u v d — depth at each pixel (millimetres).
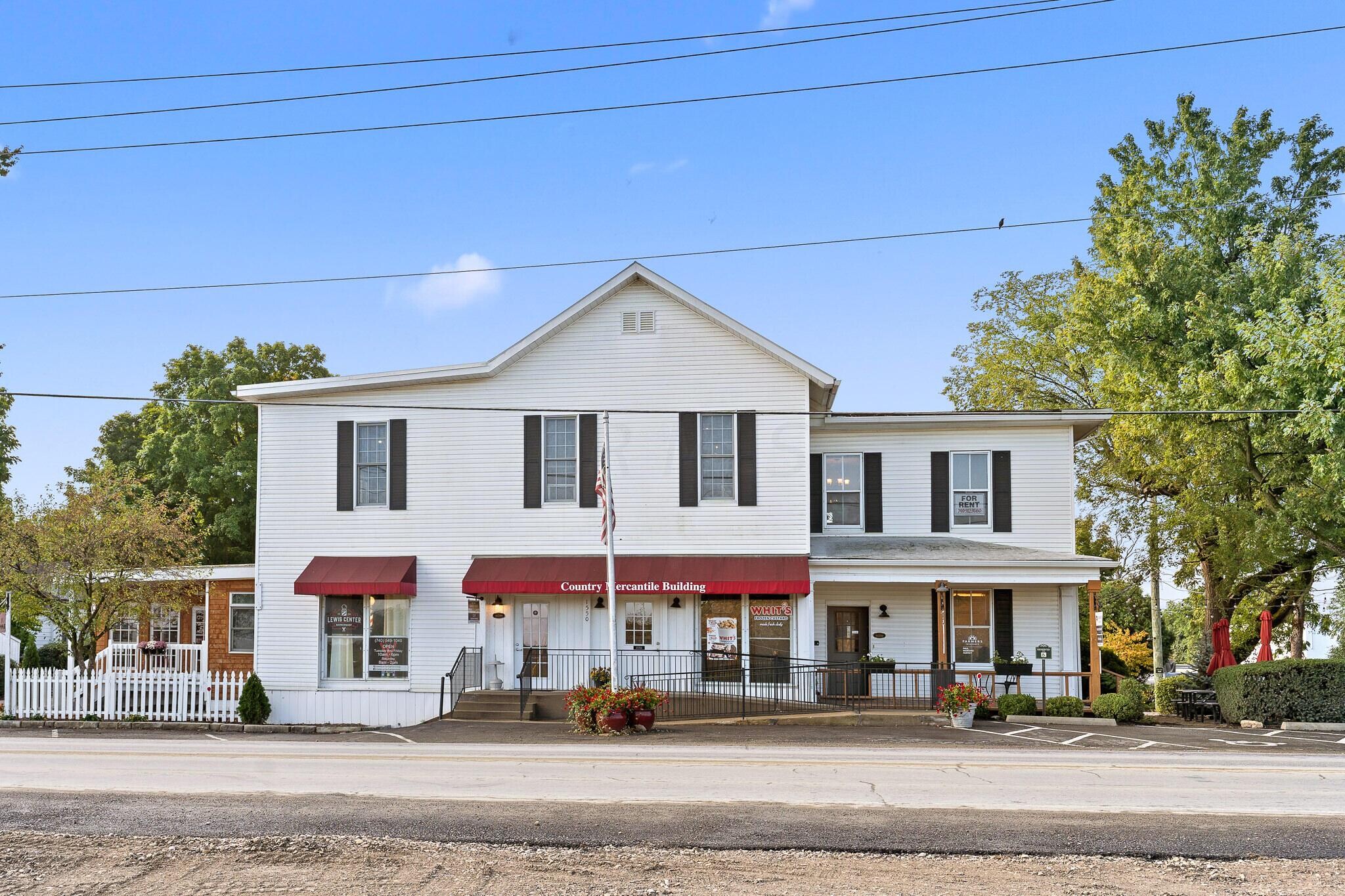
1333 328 23188
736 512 26969
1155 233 29547
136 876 10508
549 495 27703
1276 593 35812
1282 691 23906
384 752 19203
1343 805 13352
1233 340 27234
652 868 10617
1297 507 26547
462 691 26812
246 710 26562
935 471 28562
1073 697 25391
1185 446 29938
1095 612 25688
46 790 14672
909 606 27812
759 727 23531
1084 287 32969
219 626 30781
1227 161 29172
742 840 11531
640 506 27250
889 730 22891
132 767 17109
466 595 27641
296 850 11258
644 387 27500
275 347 48031
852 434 28922
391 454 28281
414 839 11680
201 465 44625
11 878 10461
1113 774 16000
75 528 26750
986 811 12961
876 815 12695
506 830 11992
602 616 27375
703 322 27516
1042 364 40031
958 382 43312
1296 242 26562
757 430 27094
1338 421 23000
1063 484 27953
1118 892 9820
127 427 52812
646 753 18766
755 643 26750
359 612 28094
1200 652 33406
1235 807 13258
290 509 28469
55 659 38719
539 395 27844
